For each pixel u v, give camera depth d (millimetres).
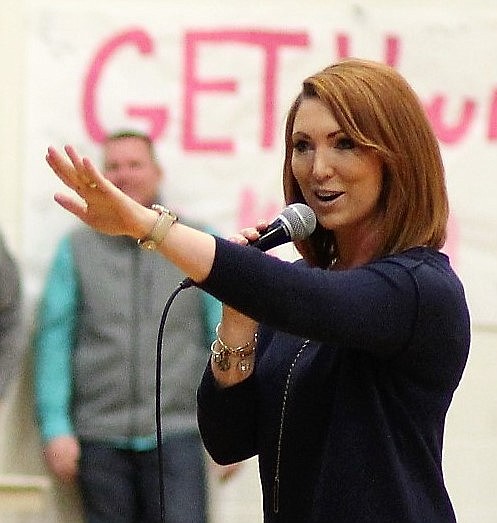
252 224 9781
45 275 9602
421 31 9883
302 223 4254
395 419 4109
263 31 9797
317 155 4168
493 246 9883
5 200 9672
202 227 9648
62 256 9344
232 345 4461
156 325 9125
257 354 4559
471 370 9883
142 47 9766
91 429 9141
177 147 9789
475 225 9898
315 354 4258
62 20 9711
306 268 3830
